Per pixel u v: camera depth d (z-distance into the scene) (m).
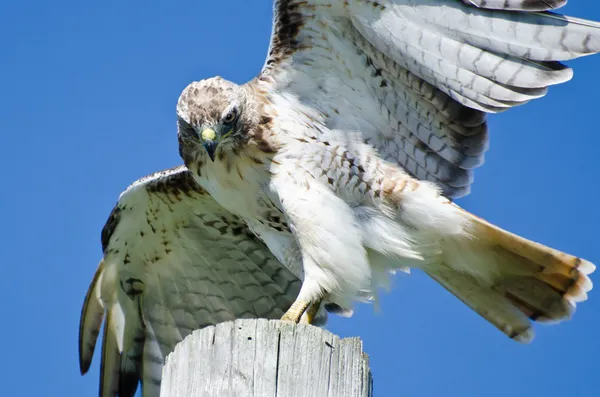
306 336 9.66
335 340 9.71
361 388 9.66
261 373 9.53
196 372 9.60
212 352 9.63
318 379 9.56
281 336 9.65
